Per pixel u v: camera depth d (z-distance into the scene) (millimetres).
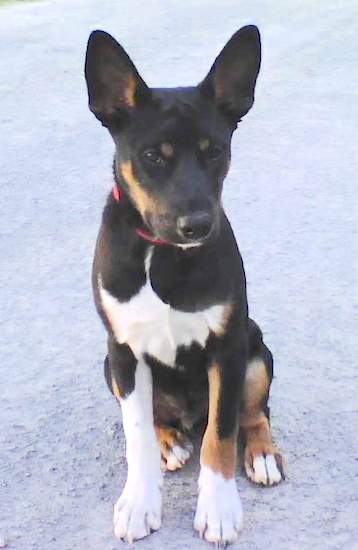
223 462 1605
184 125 1595
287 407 1830
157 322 1611
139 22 4336
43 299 2178
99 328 2068
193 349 1644
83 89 3443
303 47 3920
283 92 3381
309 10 4562
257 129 3051
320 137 2984
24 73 3629
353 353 1969
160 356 1649
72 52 3883
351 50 3869
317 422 1796
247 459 1690
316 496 1650
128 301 1606
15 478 1697
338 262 2289
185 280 1588
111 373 1664
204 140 1605
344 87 3430
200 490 1608
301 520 1609
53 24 4324
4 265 2312
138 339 1634
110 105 1639
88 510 1639
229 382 1620
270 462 1675
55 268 2295
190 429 1757
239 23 4309
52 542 1586
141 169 1596
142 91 1619
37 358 1983
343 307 2117
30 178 2725
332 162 2797
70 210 2553
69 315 2117
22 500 1656
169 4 4723
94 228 2463
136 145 1603
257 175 2721
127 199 1615
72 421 1817
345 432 1773
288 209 2533
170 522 1614
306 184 2668
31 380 1921
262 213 2514
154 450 1634
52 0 4852
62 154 2883
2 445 1765
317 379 1897
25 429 1800
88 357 1980
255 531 1594
